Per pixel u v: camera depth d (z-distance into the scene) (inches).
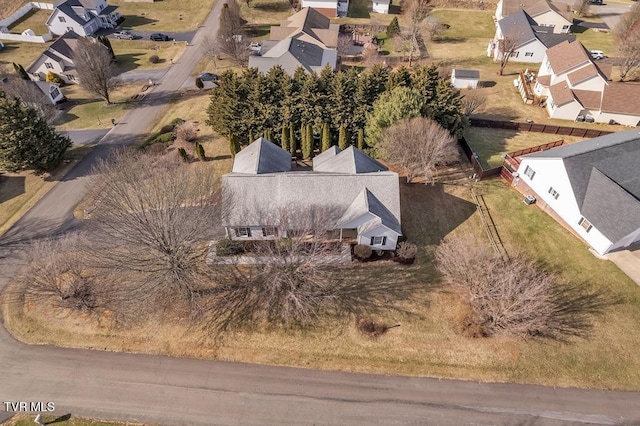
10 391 1065.5
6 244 1472.7
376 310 1244.5
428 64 2920.8
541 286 1056.2
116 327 1198.9
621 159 1497.3
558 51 2503.7
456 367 1107.9
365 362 1122.7
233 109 1844.2
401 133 1612.9
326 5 3690.9
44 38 3176.7
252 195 1413.6
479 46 3257.9
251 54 2888.8
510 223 1546.5
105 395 1058.1
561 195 1504.7
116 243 1238.9
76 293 1234.0
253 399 1050.1
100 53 2348.7
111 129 2162.9
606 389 1058.7
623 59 2603.3
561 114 2246.6
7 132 1644.9
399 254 1395.2
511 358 1122.0
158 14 3686.0
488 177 1779.0
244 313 1234.6
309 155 1892.2
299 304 1141.1
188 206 1439.5
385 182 1427.2
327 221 1359.5
